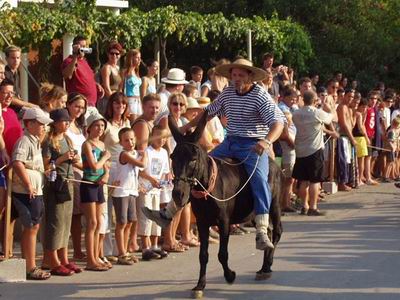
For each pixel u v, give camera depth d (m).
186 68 23.52
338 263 11.21
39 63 17.84
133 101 14.60
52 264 10.66
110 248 11.59
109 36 18.00
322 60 27.39
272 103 9.77
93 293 9.72
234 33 20.88
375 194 18.67
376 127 21.06
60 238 10.60
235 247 12.54
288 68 21.58
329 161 18.66
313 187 15.70
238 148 9.83
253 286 9.99
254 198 9.68
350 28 28.14
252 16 27.94
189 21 19.69
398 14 28.64
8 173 10.21
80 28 16.94
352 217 15.38
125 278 10.51
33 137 10.27
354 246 12.43
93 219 10.88
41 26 16.38
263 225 9.60
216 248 12.47
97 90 14.20
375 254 11.80
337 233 13.61
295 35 23.14
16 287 9.98
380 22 28.69
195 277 10.54
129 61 14.65
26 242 10.36
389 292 9.63
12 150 10.47
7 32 15.84
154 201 11.86
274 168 10.32
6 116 10.87
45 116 10.23
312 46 26.50
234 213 9.78
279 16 27.55
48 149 10.53
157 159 11.95
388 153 21.39
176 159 9.03
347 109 19.08
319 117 15.49
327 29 27.95
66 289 9.91
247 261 11.45
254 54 22.31
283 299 9.38
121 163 11.37
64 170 10.59
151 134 12.05
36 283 10.20
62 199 10.55
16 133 10.92
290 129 15.52
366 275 10.49
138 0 28.22
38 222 10.33
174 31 19.55
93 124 10.98
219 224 9.55
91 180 10.85
